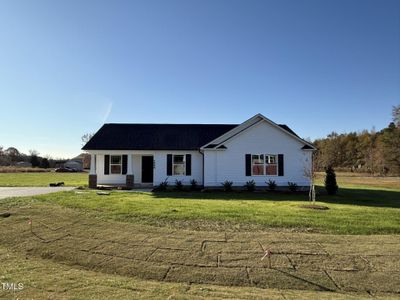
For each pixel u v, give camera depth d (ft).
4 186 80.89
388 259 23.97
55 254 26.32
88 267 23.97
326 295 19.13
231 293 19.21
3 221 35.12
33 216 36.52
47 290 19.03
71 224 33.22
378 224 32.71
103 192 59.72
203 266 23.27
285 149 71.92
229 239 28.09
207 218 35.01
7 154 304.30
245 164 71.67
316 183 97.55
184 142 79.20
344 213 38.40
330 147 255.91
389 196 61.26
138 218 34.99
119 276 22.26
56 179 118.83
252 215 36.55
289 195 61.26
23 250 27.63
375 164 189.67
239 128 73.61
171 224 32.86
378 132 245.65
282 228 31.63
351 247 26.18
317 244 26.86
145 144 77.56
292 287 20.53
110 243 27.76
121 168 79.92
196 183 75.41
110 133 81.87
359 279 21.29
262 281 21.25
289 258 24.26
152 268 23.15
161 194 59.82
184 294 18.90
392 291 19.92
